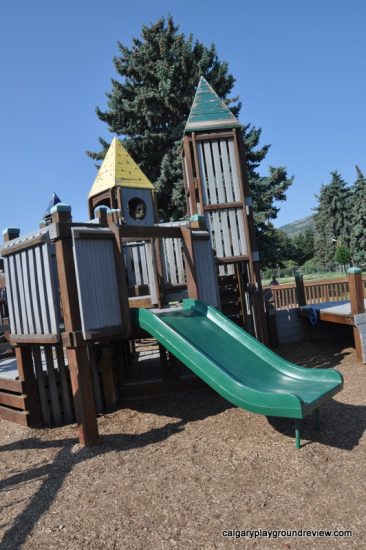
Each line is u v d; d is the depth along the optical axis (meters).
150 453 4.60
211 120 9.06
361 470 3.80
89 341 4.91
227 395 4.38
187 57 25.52
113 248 5.23
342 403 5.72
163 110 25.33
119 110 25.80
